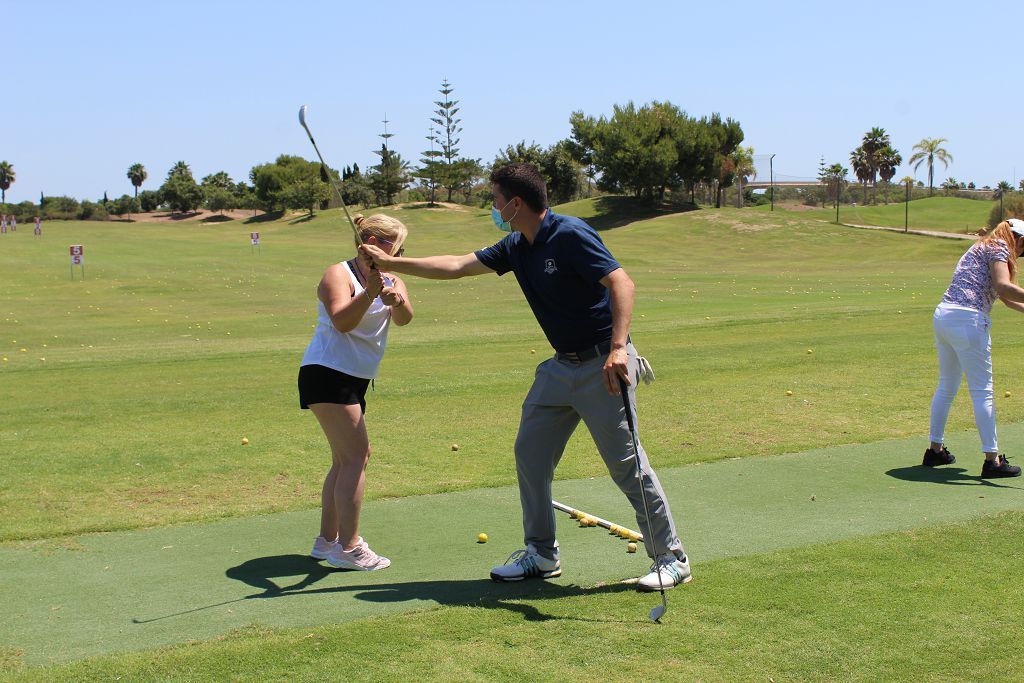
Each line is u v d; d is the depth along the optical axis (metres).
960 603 4.33
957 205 86.94
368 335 4.97
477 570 5.02
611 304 4.51
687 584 4.65
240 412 9.50
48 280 36.09
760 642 3.94
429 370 12.33
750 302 24.16
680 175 84.50
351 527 5.01
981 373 6.77
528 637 4.02
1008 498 6.21
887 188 117.00
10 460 7.46
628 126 84.00
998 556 4.99
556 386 4.75
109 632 4.14
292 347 16.23
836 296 25.42
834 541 5.34
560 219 4.55
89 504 6.32
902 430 8.31
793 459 7.37
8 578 4.90
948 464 7.14
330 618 4.28
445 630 4.10
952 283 6.94
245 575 4.95
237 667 3.74
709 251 60.53
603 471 7.16
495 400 9.99
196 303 29.31
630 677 3.64
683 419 8.77
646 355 13.07
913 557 4.99
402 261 4.70
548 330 4.71
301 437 8.30
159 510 6.20
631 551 5.30
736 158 91.44
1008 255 6.72
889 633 4.01
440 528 5.81
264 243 64.88
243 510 6.21
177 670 3.72
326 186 110.00
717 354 13.03
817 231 66.69
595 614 4.29
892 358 12.21
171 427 8.76
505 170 4.54
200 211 129.00
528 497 4.87
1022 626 4.07
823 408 9.20
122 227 98.31
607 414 4.64
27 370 13.55
